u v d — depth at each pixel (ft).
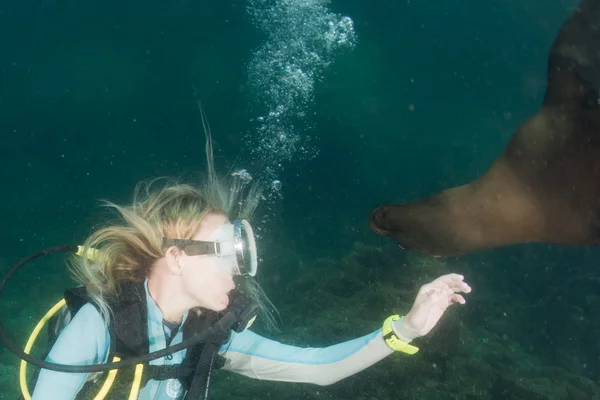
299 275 32.24
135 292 5.84
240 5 77.82
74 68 81.66
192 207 5.91
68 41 82.53
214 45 80.02
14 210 52.85
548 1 91.50
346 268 26.96
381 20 85.97
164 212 5.95
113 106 79.82
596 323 30.96
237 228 5.76
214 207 6.11
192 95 77.77
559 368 24.22
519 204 4.55
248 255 5.85
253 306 6.30
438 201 4.93
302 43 66.69
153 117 76.64
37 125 80.59
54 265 37.58
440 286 6.31
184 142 71.41
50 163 66.49
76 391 5.38
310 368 6.97
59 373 5.24
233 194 6.49
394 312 22.66
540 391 20.21
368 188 65.21
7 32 86.69
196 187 6.54
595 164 4.32
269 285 33.19
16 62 84.07
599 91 4.48
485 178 4.79
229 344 7.02
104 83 80.69
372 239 43.19
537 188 4.51
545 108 4.76
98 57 81.20
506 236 4.65
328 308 24.47
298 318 24.62
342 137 67.67
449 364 19.97
